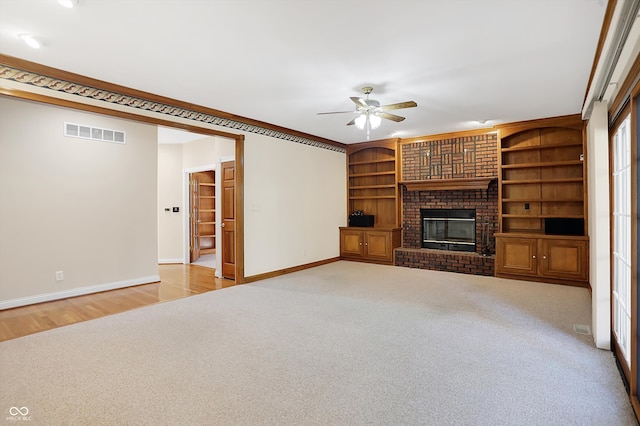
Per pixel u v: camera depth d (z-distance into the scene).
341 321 3.63
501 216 5.92
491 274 5.82
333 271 6.34
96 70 3.44
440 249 6.77
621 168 2.80
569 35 2.76
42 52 3.04
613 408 2.08
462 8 2.38
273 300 4.45
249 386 2.35
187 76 3.61
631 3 1.80
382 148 7.53
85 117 4.91
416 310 3.99
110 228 5.17
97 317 3.82
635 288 2.14
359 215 7.47
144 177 5.60
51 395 2.23
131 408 2.09
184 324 3.57
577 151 5.56
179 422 1.96
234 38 2.80
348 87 3.95
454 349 2.93
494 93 4.18
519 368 2.59
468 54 3.11
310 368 2.60
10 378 2.46
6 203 4.21
